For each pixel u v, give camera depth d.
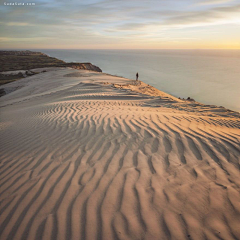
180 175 2.90
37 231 2.18
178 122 5.30
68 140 4.57
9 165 3.77
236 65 151.88
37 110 9.82
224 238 1.92
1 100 23.89
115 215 2.30
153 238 1.98
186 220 2.15
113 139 4.33
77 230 2.15
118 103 10.42
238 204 2.29
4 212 2.51
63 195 2.71
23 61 88.88
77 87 18.55
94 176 3.06
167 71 91.94
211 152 3.48
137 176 2.96
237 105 29.56
